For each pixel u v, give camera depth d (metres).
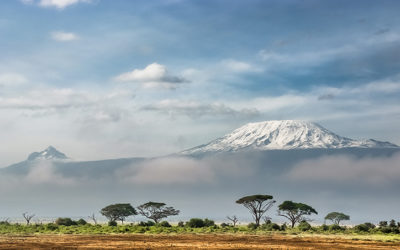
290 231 101.81
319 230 108.12
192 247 48.94
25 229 96.12
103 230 91.75
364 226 104.38
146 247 48.72
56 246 49.56
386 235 83.56
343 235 82.94
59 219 126.38
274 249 47.19
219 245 51.84
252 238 67.69
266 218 141.50
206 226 119.19
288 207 139.88
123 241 58.47
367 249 48.66
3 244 51.56
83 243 54.31
